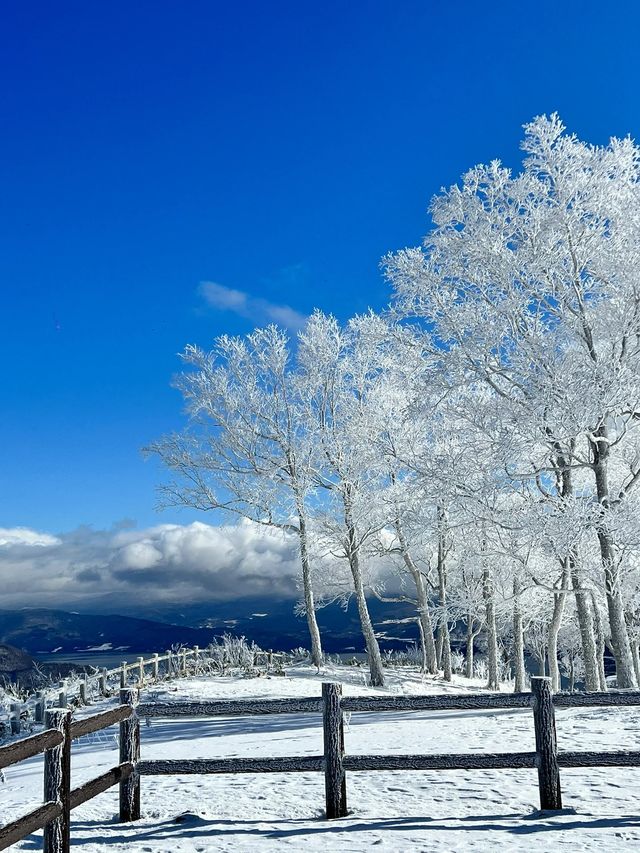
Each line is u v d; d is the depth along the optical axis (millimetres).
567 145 20125
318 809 7703
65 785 6062
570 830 6250
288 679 30391
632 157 20438
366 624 30578
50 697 28656
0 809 9297
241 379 31609
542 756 6996
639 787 7797
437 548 35844
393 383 30391
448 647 35125
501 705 7055
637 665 34094
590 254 19812
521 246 20328
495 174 20688
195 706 7609
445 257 21297
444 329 20641
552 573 26078
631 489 20719
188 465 31500
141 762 7703
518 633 30672
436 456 21359
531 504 19797
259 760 7418
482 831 6410
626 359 18469
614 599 19031
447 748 11055
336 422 31203
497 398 20750
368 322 31375
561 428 18344
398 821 6949
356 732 14961
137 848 6586
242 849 6320
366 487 30266
